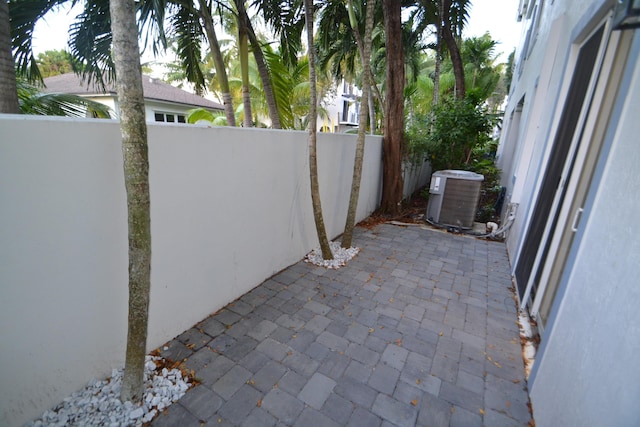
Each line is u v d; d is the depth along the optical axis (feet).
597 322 3.72
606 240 3.89
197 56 14.26
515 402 5.58
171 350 6.55
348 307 8.50
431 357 6.67
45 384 4.74
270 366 6.23
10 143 3.84
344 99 77.46
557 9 11.87
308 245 11.94
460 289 9.75
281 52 15.67
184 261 6.78
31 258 4.27
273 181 9.26
